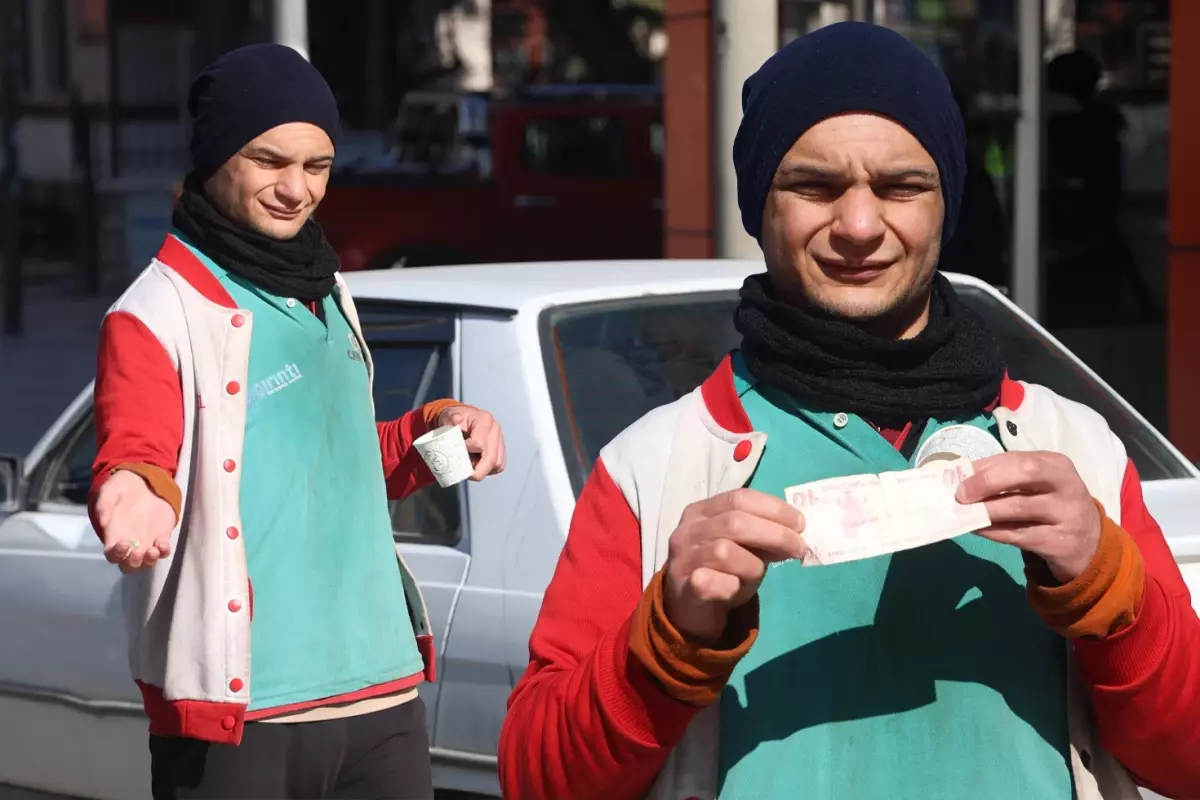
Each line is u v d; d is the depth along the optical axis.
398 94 31.55
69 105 30.78
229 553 3.45
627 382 4.37
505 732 2.22
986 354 2.19
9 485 5.20
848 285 2.15
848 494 1.92
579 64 31.75
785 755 2.07
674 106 9.91
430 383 4.47
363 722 3.61
